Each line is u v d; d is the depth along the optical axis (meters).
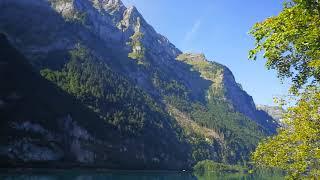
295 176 24.66
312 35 13.57
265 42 14.53
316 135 21.80
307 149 22.06
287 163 25.73
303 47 15.34
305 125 21.94
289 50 17.28
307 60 17.84
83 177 185.38
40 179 155.25
